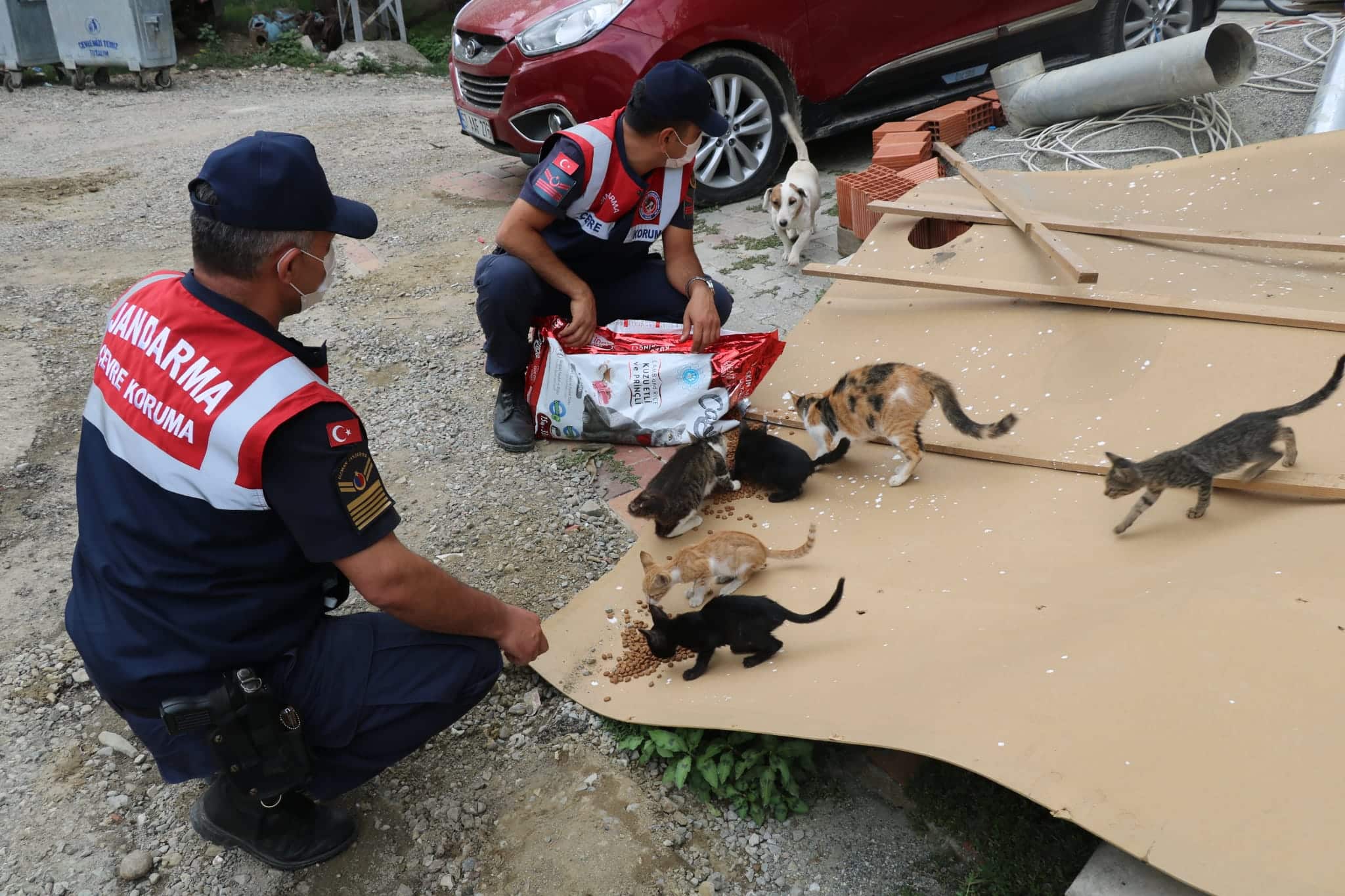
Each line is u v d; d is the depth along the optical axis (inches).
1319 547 93.1
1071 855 88.9
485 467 162.7
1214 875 64.7
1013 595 103.0
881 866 92.0
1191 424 121.2
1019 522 116.3
